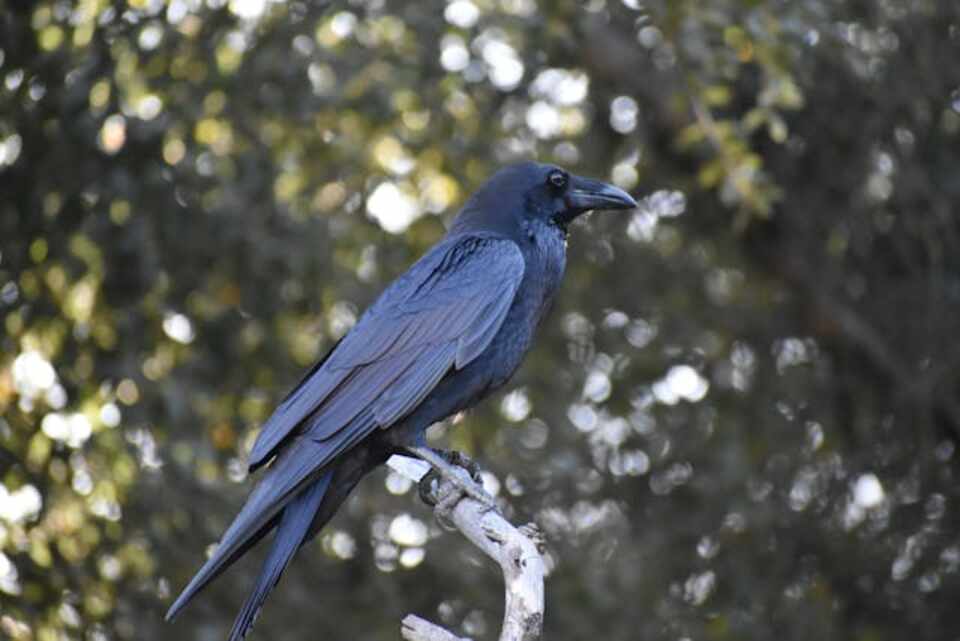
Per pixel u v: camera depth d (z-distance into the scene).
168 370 12.80
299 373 13.62
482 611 13.26
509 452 14.20
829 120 14.78
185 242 12.95
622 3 14.24
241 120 13.14
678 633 14.25
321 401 10.06
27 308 11.96
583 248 14.84
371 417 10.06
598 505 14.84
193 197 13.05
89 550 11.27
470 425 14.05
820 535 14.95
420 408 10.30
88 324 12.33
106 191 12.38
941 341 15.35
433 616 13.16
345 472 10.08
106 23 12.30
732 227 14.78
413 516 13.25
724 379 15.16
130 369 12.16
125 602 11.52
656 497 14.97
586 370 14.88
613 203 11.23
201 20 12.64
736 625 14.44
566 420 14.51
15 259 12.02
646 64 14.78
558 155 14.37
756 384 15.55
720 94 12.47
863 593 14.98
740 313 15.75
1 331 11.82
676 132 14.76
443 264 10.62
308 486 9.82
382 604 12.93
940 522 15.09
